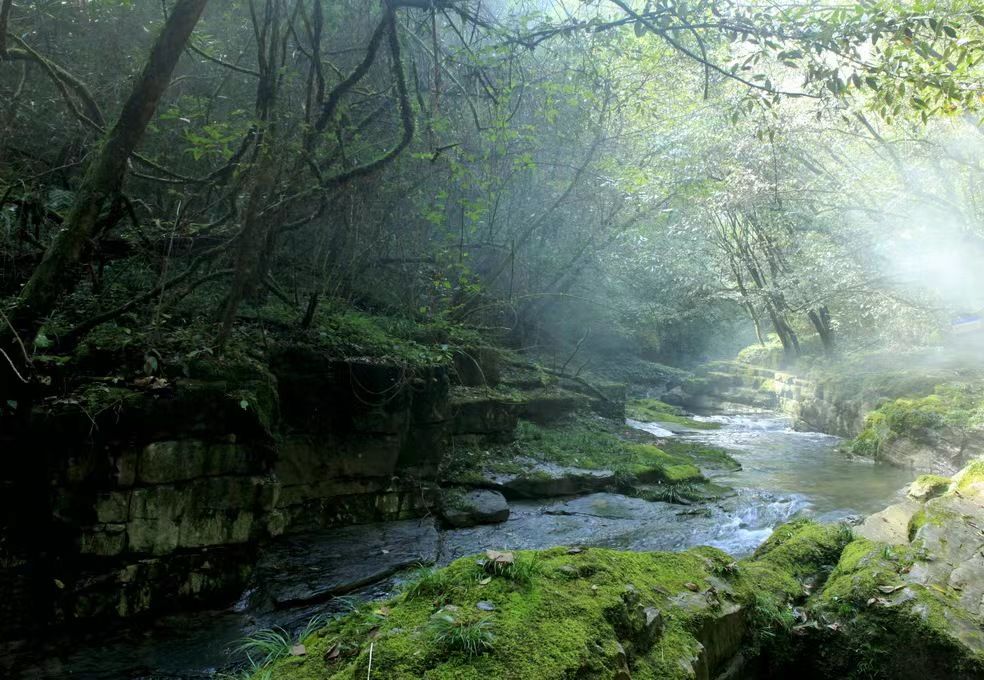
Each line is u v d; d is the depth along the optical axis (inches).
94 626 174.2
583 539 249.6
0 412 170.6
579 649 91.2
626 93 432.5
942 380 456.8
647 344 928.3
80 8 258.7
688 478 330.6
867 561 154.3
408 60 315.6
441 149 253.3
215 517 193.3
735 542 250.4
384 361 253.8
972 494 211.6
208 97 273.4
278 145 218.8
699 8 180.5
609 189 464.4
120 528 177.3
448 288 370.9
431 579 108.8
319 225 314.2
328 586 195.6
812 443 506.0
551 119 361.1
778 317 770.2
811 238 536.4
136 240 242.8
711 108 449.4
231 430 196.2
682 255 655.1
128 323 213.6
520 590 106.0
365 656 87.0
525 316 516.4
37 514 173.9
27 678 152.2
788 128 405.1
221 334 205.9
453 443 307.9
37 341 168.9
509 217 442.9
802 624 140.4
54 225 242.1
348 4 299.9
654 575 128.3
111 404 174.1
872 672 130.3
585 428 400.8
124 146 186.2
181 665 159.3
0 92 239.5
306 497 235.5
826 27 163.9
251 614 186.4
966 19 222.7
